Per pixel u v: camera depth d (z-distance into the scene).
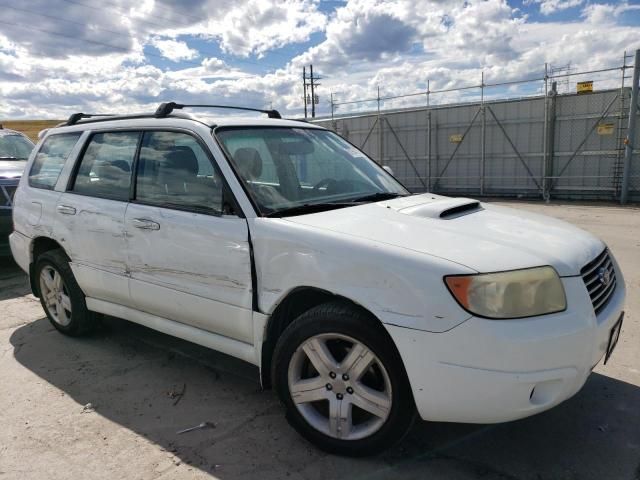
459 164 17.34
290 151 3.62
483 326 2.29
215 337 3.28
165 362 4.04
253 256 2.93
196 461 2.77
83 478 2.65
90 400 3.46
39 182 4.63
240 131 3.48
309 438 2.85
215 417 3.22
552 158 15.23
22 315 5.28
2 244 6.68
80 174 4.22
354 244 2.58
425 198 3.54
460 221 2.92
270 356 3.04
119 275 3.78
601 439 2.89
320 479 2.60
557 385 2.38
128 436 3.02
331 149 3.96
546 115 14.82
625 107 13.72
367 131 19.36
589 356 2.46
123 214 3.67
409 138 18.34
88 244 3.98
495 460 2.73
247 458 2.79
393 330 2.43
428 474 2.62
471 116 16.77
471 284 2.32
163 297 3.48
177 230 3.30
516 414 2.34
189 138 3.43
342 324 2.61
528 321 2.33
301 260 2.73
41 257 4.50
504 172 16.33
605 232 9.20
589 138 14.48
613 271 3.04
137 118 3.94
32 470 2.72
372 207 3.16
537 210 12.85
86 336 4.59
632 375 3.62
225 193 3.11
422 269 2.39
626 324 4.52
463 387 2.34
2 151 8.53
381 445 2.64
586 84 14.38
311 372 2.89
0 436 3.04
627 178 13.63
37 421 3.21
